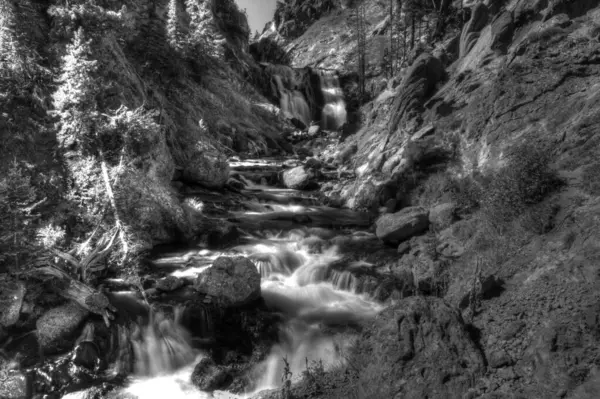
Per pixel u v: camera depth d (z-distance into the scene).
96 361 9.96
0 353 9.55
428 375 7.74
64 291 11.11
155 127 15.61
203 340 11.13
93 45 16.67
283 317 12.14
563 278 9.05
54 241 11.22
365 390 8.02
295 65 83.12
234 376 10.02
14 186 11.11
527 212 11.98
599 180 11.23
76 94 13.95
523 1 23.73
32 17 15.43
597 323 7.50
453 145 20.09
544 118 16.33
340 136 40.50
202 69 38.53
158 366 10.30
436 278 12.55
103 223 13.31
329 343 10.88
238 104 41.97
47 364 9.52
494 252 11.80
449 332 8.49
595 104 14.47
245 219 19.88
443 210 16.14
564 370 7.07
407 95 25.55
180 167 21.14
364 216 21.48
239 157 33.88
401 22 55.81
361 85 58.97
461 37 29.66
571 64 17.58
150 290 12.39
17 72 13.99
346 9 92.56
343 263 15.51
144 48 26.20
